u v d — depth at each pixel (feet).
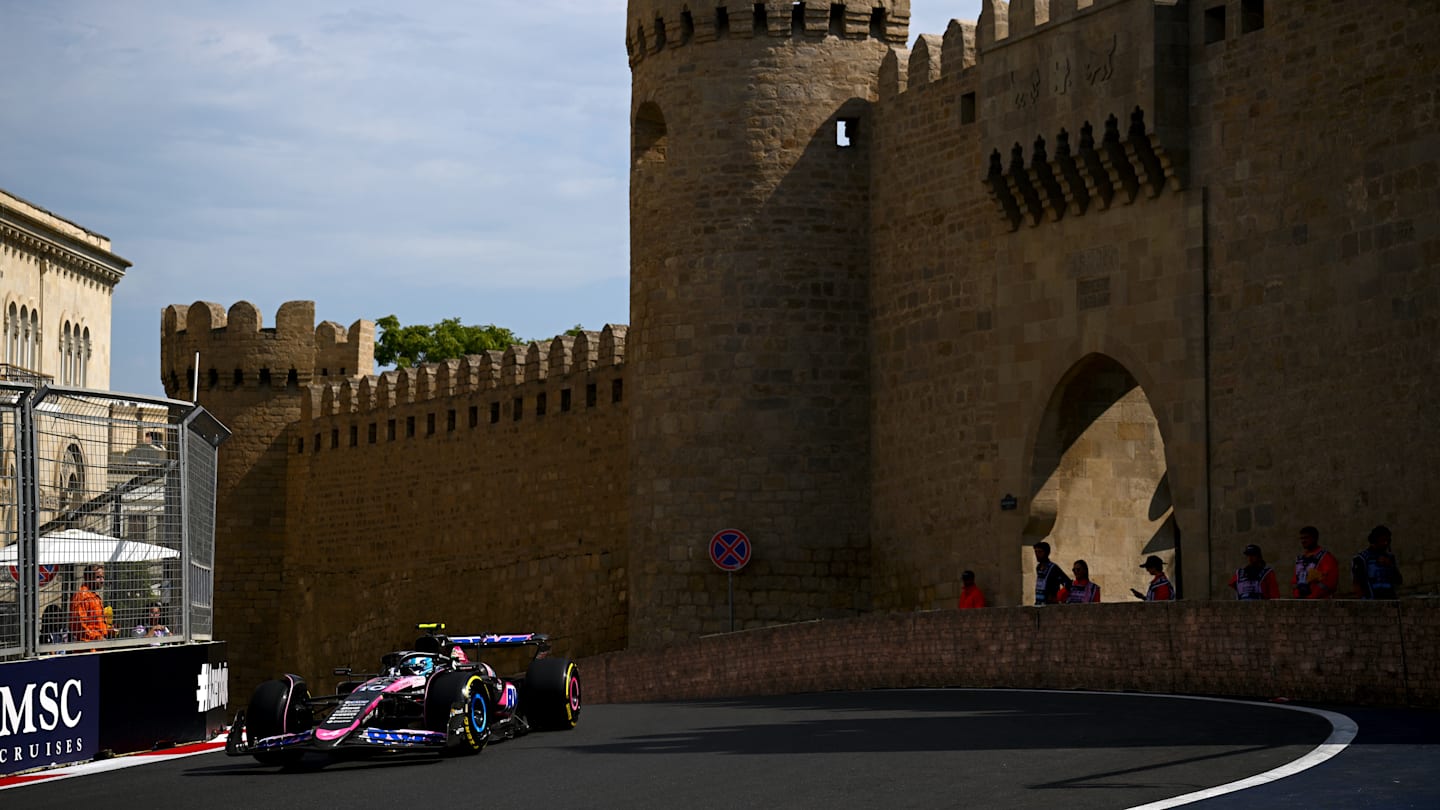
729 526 143.64
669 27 147.54
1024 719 73.36
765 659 112.68
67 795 59.00
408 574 211.82
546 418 186.29
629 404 152.25
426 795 54.95
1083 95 122.21
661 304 147.74
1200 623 85.56
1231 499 113.60
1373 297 104.88
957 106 135.85
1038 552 112.98
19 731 67.10
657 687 120.57
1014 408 130.11
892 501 141.59
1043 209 127.54
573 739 72.54
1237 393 113.50
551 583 183.62
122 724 73.46
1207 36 116.67
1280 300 110.73
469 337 367.66
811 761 59.82
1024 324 129.29
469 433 201.26
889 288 142.61
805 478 143.43
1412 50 103.24
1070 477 129.29
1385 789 48.49
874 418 144.05
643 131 152.76
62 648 71.72
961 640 99.86
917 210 139.64
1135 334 120.47
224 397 244.42
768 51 145.07
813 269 144.36
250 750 62.64
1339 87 107.55
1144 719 70.74
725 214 144.87
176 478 78.13
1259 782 50.49
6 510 69.10
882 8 146.51
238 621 240.73
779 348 143.84
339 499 227.61
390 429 217.97
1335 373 107.14
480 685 67.21
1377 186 104.99
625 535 171.63
